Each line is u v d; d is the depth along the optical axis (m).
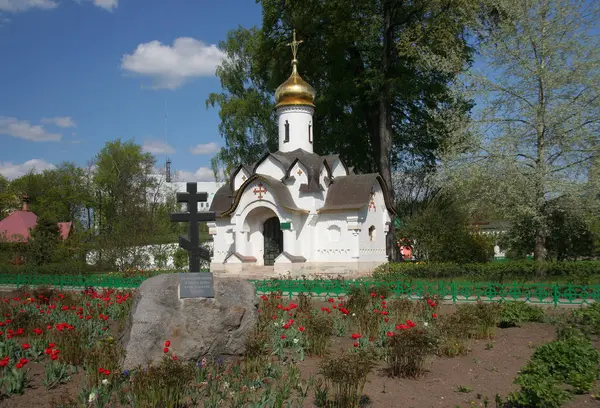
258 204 31.83
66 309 16.88
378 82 34.38
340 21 34.50
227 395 8.84
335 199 32.28
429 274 27.69
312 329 12.01
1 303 18.00
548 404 7.70
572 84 26.17
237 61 49.41
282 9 36.94
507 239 31.30
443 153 29.61
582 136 25.27
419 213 39.62
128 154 74.06
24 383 9.53
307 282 22.97
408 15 35.31
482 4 30.89
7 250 48.53
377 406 8.55
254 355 10.53
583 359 9.30
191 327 10.74
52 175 83.69
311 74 40.25
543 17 26.47
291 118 35.19
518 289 19.05
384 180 36.41
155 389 8.09
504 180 26.31
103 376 9.34
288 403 8.38
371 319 13.71
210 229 35.78
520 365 10.91
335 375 8.35
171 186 84.06
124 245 37.41
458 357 11.63
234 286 11.66
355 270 30.89
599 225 34.31
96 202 77.88
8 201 80.00
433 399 8.89
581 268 24.58
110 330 14.55
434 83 36.44
